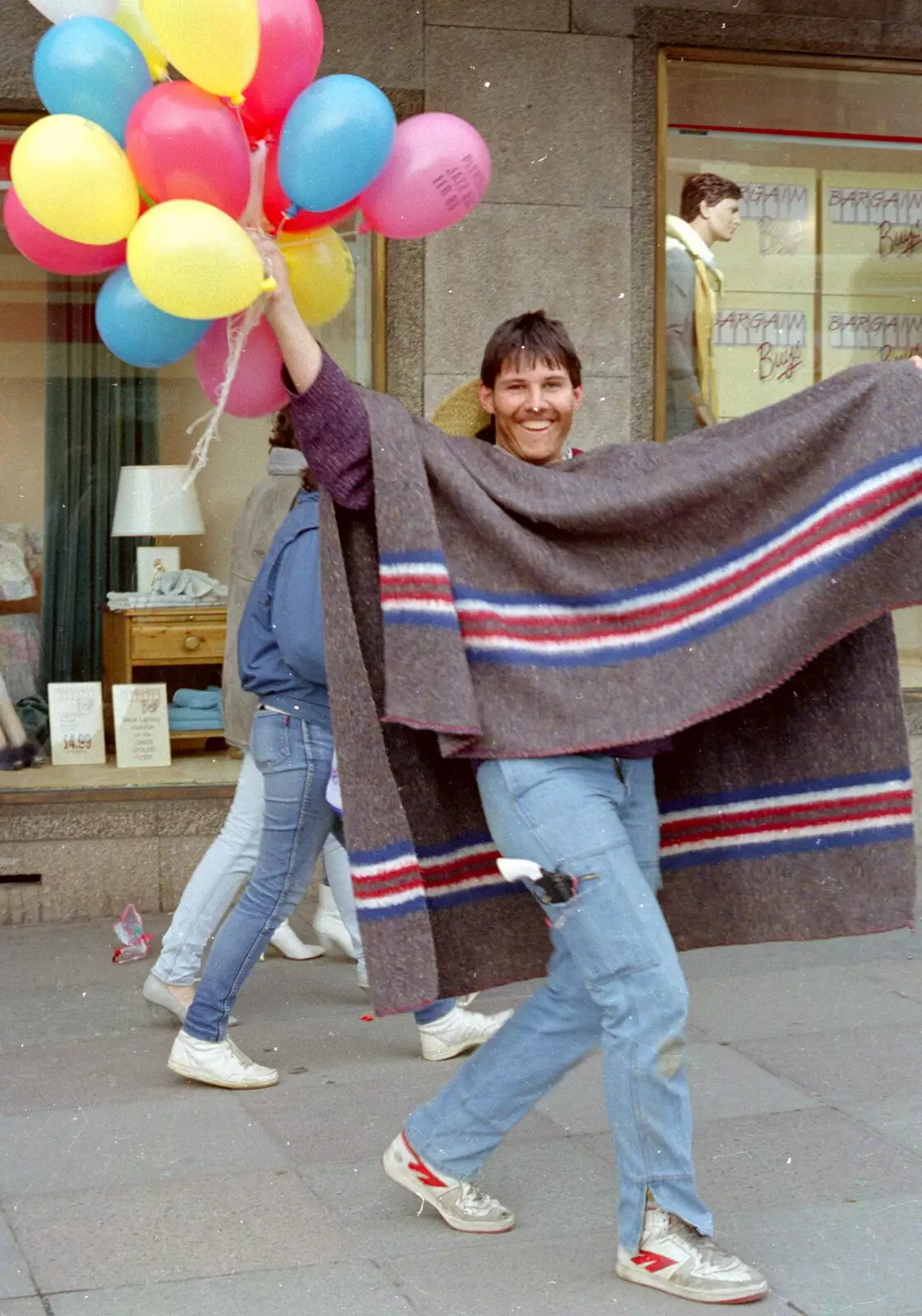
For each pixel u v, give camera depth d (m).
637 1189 3.21
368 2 6.72
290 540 4.35
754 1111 4.23
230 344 3.06
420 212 3.36
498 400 3.45
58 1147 4.06
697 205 7.25
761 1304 3.17
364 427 3.09
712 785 3.40
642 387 7.14
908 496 3.03
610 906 3.08
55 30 3.15
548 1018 3.36
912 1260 3.35
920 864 7.06
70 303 6.80
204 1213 3.63
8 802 6.61
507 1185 3.76
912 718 7.51
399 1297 3.22
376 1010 3.08
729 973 5.62
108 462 6.87
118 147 3.05
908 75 7.43
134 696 6.84
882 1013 5.10
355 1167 3.90
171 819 6.71
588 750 3.13
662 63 7.06
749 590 3.16
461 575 3.13
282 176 3.16
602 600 3.20
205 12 2.91
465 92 6.83
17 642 6.79
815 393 3.23
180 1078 4.59
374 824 3.09
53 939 6.30
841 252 7.48
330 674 3.11
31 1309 3.18
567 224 6.98
